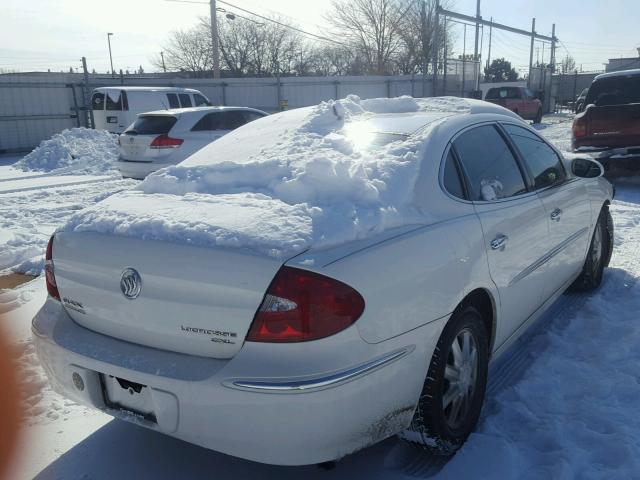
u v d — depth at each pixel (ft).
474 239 9.61
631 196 31.45
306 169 9.12
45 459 9.61
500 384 11.78
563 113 136.67
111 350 8.18
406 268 8.16
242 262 7.34
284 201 8.89
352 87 91.81
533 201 11.94
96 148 53.52
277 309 7.14
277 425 7.06
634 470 8.82
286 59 165.99
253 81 86.17
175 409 7.47
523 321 11.98
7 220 27.81
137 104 60.95
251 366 7.13
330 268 7.38
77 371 8.40
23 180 42.93
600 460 9.23
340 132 11.41
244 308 7.26
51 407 11.20
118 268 8.17
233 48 163.22
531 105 95.81
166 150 35.68
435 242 8.82
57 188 38.70
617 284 17.10
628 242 21.54
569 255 13.99
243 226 7.90
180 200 9.25
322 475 9.11
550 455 9.21
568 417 10.36
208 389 7.21
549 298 13.48
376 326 7.59
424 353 8.39
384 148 10.20
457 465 9.05
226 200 8.98
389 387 7.84
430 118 11.34
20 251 21.63
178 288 7.64
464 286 9.14
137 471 9.30
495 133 11.91
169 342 7.87
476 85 112.68
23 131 67.82
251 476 9.14
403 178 9.32
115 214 8.95
